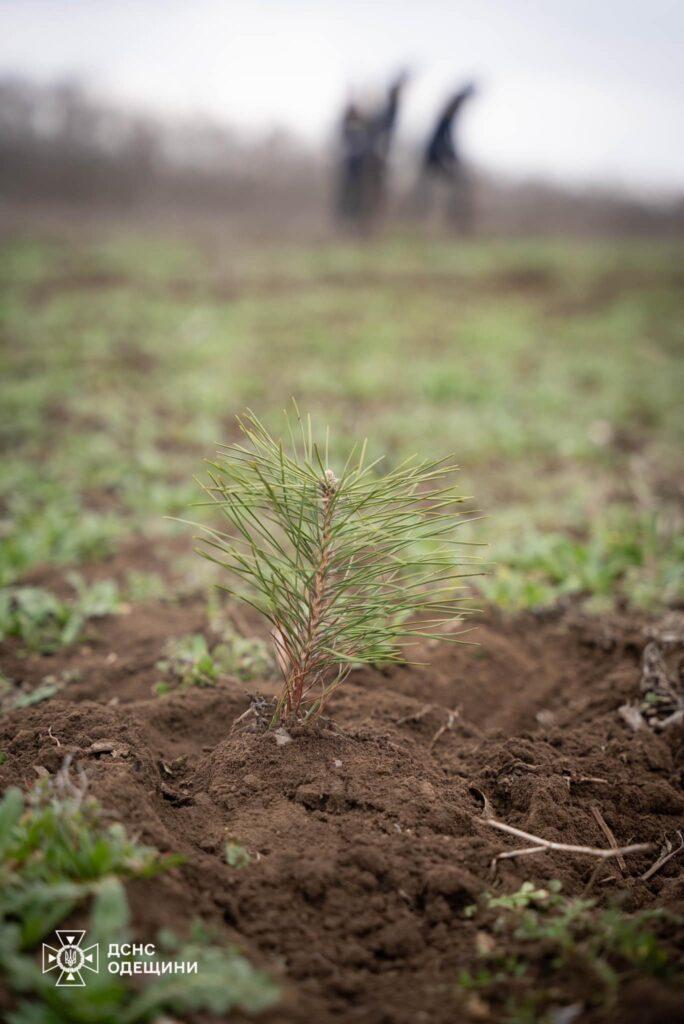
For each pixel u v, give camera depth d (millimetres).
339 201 20266
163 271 14359
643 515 4797
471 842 2156
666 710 2986
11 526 4812
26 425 6781
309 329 10898
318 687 2934
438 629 3484
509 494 5707
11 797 1769
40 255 15109
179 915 1735
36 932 1535
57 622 3678
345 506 2104
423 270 15602
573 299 13828
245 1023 1499
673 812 2461
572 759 2637
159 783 2297
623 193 28234
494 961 1759
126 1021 1413
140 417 7293
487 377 8805
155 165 24109
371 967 1766
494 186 27016
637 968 1672
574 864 2154
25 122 22781
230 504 2076
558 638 3615
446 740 2764
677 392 8469
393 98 17672
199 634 3523
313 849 2045
